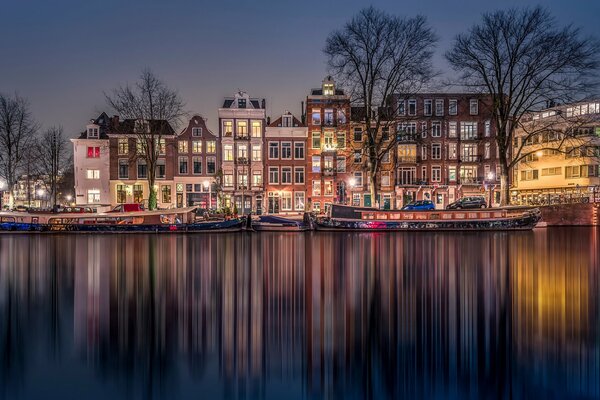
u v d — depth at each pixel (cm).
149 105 5097
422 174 6125
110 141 6041
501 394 624
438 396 620
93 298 1188
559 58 3872
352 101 4303
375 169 4278
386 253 2255
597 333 862
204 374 685
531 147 6594
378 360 730
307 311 1038
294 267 1762
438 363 723
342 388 637
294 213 6006
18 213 3994
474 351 771
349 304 1104
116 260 2038
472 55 4112
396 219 4016
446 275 1537
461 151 6162
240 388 641
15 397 614
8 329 900
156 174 6034
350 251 2375
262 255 2220
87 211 4994
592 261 1906
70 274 1612
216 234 3894
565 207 4553
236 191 5959
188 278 1513
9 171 5347
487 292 1239
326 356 753
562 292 1242
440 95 6125
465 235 3538
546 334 860
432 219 4003
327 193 6041
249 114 6003
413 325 919
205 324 932
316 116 6062
